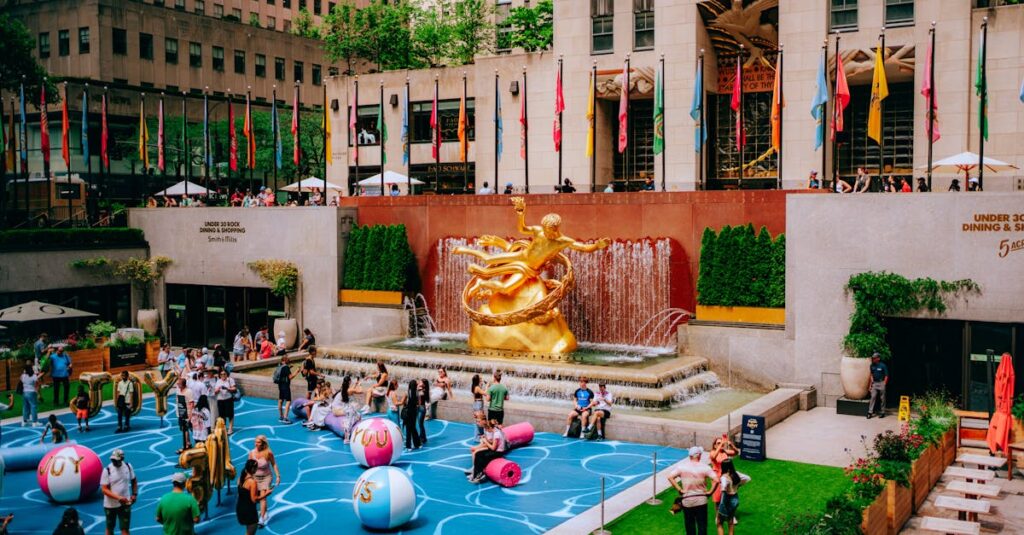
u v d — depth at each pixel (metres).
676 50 43.12
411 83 53.00
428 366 34.16
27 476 25.20
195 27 79.56
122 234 46.62
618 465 24.56
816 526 15.66
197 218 45.91
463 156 42.69
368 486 20.05
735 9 42.38
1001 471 22.88
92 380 31.12
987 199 28.89
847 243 30.95
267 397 34.31
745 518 19.94
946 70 38.09
